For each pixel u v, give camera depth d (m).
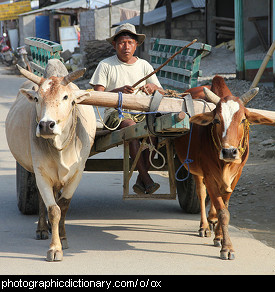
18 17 56.53
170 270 5.93
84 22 42.06
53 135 5.90
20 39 54.44
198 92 8.02
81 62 36.38
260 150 13.54
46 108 5.97
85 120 7.27
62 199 6.96
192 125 7.27
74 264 6.14
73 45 46.25
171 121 6.34
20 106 7.92
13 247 6.90
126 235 7.64
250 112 6.45
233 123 6.18
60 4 53.25
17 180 8.93
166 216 8.96
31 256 6.48
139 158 7.93
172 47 10.05
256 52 25.19
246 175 11.59
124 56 8.63
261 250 6.89
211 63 28.78
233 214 9.20
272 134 15.11
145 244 7.14
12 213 8.99
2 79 35.09
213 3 32.25
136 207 9.66
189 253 6.71
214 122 6.38
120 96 6.73
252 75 21.59
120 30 8.48
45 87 6.09
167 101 6.78
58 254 6.28
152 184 7.77
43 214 7.49
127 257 6.47
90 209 9.45
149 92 8.21
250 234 7.79
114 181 12.06
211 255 6.62
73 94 6.32
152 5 44.81
